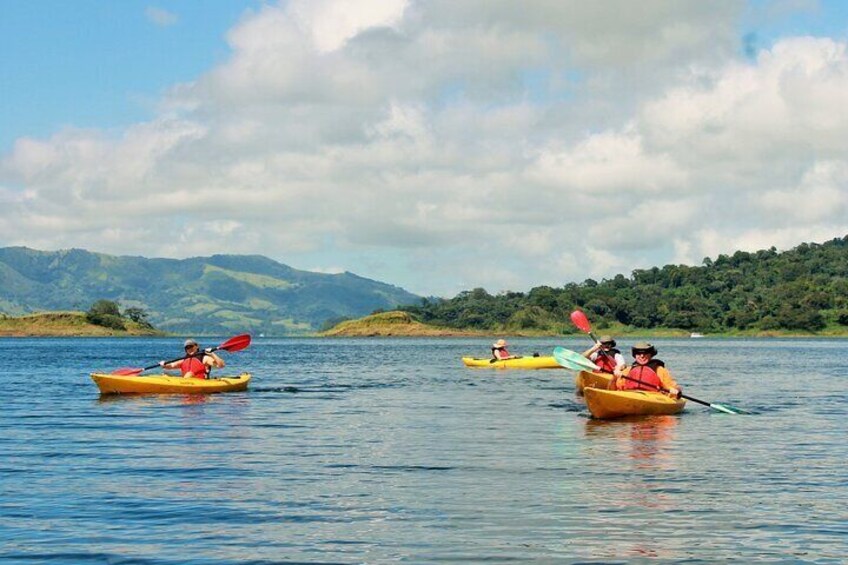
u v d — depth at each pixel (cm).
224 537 1019
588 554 956
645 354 2417
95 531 1041
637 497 1227
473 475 1395
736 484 1321
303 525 1073
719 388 3522
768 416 2306
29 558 938
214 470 1435
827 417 2284
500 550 970
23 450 1653
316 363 6197
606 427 2044
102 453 1616
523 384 3669
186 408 2473
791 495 1241
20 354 7794
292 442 1772
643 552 964
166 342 15125
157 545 986
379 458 1565
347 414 2328
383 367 5488
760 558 944
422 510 1148
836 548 978
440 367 5459
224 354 8738
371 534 1033
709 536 1024
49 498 1212
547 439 1828
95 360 6309
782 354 8988
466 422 2145
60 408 2462
